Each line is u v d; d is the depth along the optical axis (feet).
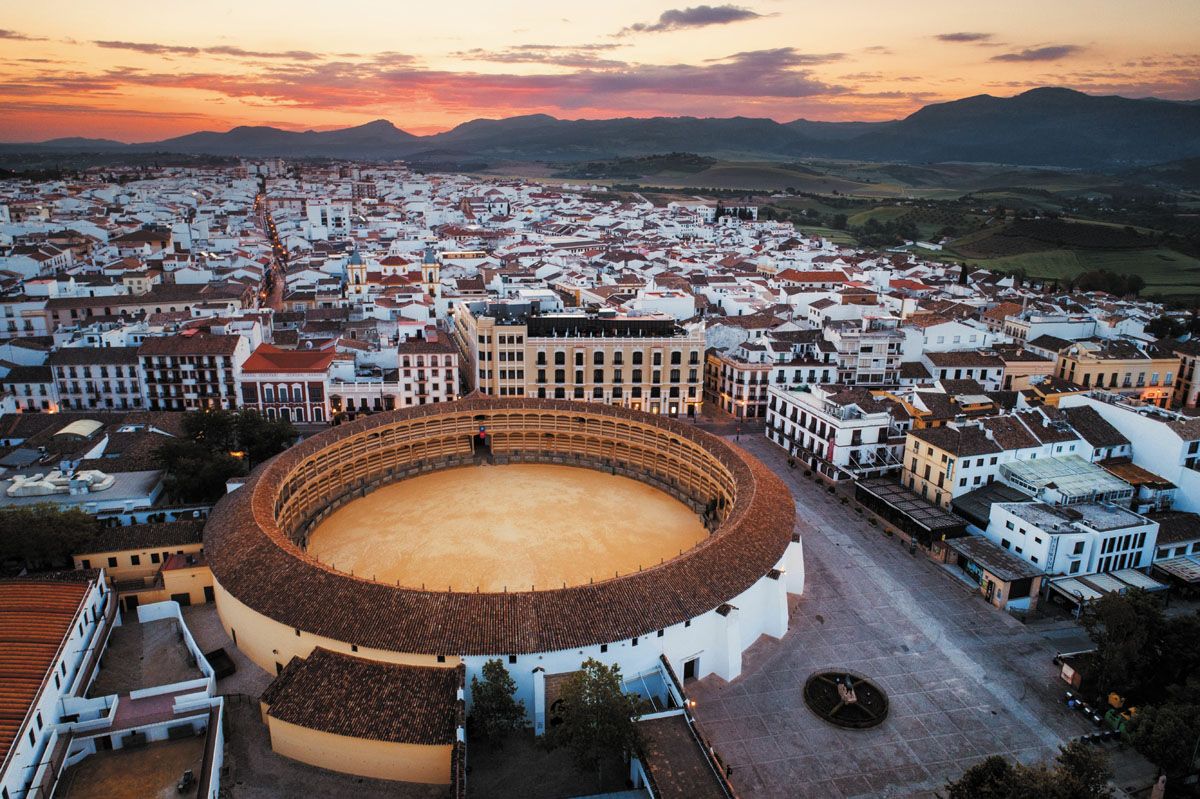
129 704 251.19
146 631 302.04
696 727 242.99
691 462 441.27
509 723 240.12
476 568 355.56
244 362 574.97
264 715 250.78
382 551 372.17
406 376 566.77
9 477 394.73
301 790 229.66
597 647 259.80
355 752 232.94
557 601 266.98
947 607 337.31
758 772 243.81
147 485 389.39
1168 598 341.62
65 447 429.38
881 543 394.11
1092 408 449.89
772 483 382.63
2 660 239.50
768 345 605.31
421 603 263.70
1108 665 271.28
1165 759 227.61
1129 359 600.39
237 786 229.66
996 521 375.45
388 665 249.14
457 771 214.48
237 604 284.20
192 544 329.72
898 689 284.20
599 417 482.69
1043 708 275.80
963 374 594.24
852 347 592.60
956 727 265.75
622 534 395.75
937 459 417.08
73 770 228.63
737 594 287.89
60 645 249.14
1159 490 396.78
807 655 302.66
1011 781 208.33
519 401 496.64
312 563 285.84
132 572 327.47
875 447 472.03
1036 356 607.78
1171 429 402.31
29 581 282.97
